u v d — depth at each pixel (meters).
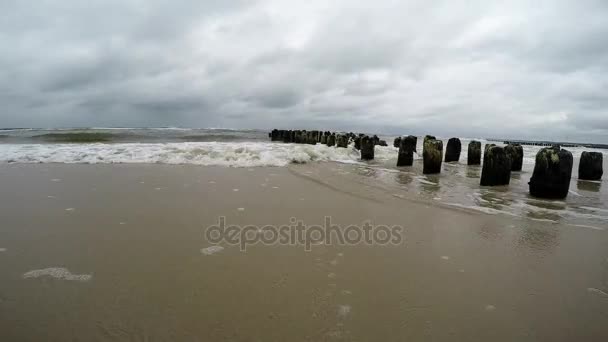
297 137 25.81
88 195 5.61
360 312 2.28
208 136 28.62
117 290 2.52
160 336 2.00
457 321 2.20
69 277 2.72
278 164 9.68
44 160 9.77
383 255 3.28
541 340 2.03
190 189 6.15
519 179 8.60
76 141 18.53
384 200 5.57
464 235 3.91
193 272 2.84
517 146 10.45
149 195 5.64
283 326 2.11
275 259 3.14
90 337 1.98
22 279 2.67
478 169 10.41
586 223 4.50
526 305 2.41
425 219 4.52
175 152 10.92
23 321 2.12
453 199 5.81
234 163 9.53
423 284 2.69
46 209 4.74
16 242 3.47
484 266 3.06
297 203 5.25
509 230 4.13
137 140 20.52
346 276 2.81
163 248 3.36
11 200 5.24
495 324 2.17
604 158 17.50
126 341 1.95
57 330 2.04
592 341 2.03
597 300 2.50
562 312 2.33
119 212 4.62
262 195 5.75
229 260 3.10
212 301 2.39
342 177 7.85
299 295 2.49
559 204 5.62
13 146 12.70
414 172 9.24
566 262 3.19
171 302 2.37
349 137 19.38
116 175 7.56
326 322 2.16
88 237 3.65
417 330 2.10
